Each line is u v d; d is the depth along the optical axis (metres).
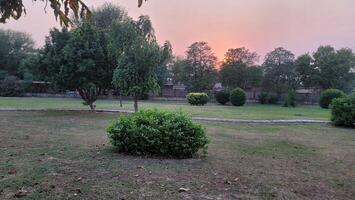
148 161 5.70
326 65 41.97
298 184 4.68
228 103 34.31
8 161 5.45
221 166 5.56
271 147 7.96
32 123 11.58
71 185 4.22
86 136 8.78
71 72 16.05
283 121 14.15
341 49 43.28
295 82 42.09
